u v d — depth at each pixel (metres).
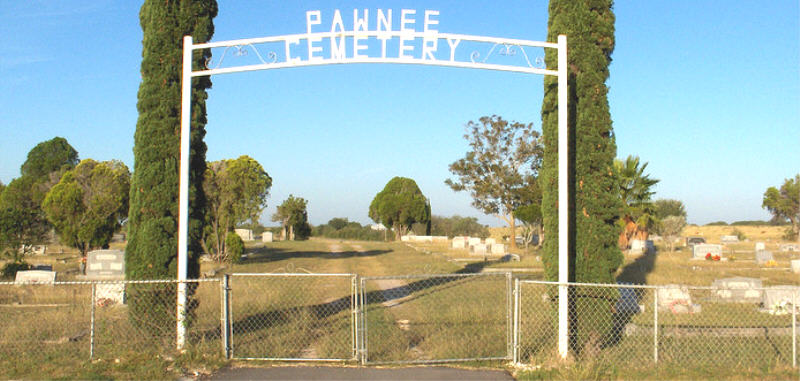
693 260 29.61
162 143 9.23
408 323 11.34
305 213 65.88
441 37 8.12
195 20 9.57
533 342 9.27
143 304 8.94
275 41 8.29
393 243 55.25
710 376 7.50
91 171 33.72
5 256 21.69
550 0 9.51
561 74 8.24
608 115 9.10
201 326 10.25
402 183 70.12
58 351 8.49
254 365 8.11
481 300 13.96
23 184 45.97
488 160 38.03
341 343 9.21
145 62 9.34
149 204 9.11
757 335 10.06
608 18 9.24
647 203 35.22
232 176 27.97
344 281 19.47
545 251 9.34
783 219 56.06
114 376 7.42
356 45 8.15
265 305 13.00
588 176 9.01
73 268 24.64
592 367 7.73
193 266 9.41
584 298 8.84
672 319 12.19
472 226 65.06
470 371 7.83
